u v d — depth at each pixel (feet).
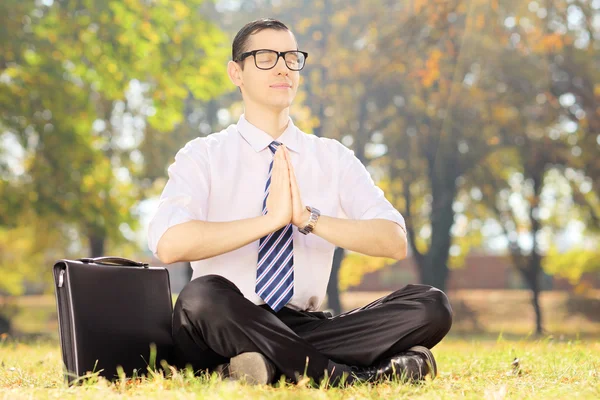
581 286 110.52
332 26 87.66
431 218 89.10
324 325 10.64
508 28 64.34
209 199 11.35
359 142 87.71
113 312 10.51
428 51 73.31
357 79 83.30
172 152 84.07
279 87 11.46
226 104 94.89
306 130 87.66
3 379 11.66
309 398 8.29
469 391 9.65
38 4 50.60
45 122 52.11
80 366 10.04
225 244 10.48
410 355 10.41
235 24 95.30
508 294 122.83
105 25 49.03
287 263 10.87
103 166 61.82
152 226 10.74
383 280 140.67
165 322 11.09
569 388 9.77
